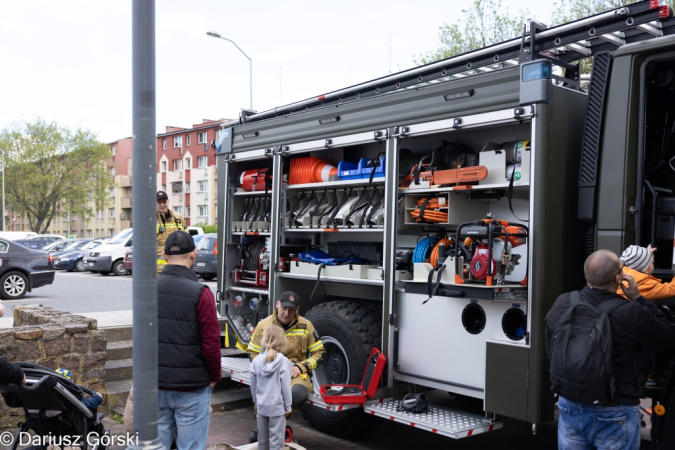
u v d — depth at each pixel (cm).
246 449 496
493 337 465
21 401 386
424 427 468
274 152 661
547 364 431
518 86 449
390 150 538
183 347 384
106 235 7750
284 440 499
